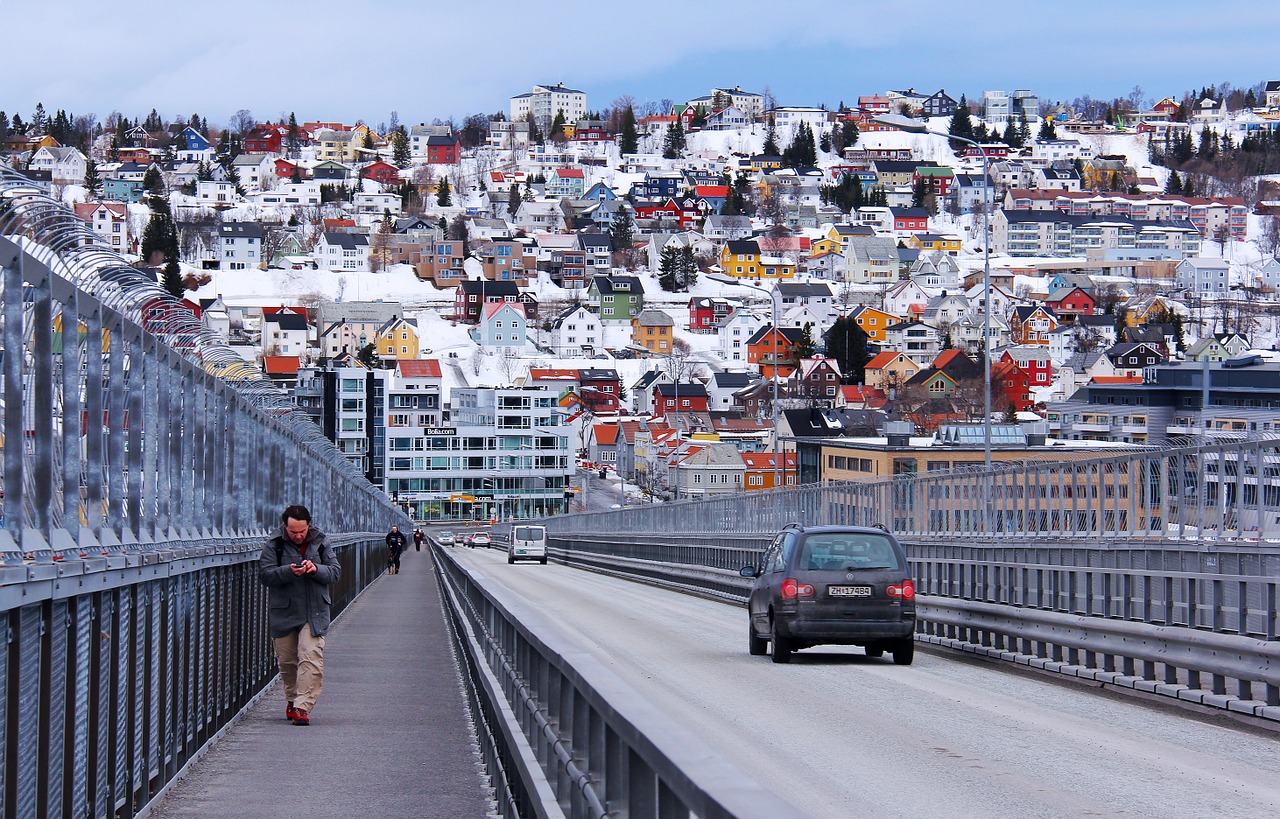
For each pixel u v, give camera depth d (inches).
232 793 397.4
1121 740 469.1
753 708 547.8
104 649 338.0
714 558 1808.6
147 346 420.5
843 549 738.8
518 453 5570.9
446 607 1161.4
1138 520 816.9
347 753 467.5
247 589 606.2
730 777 139.6
